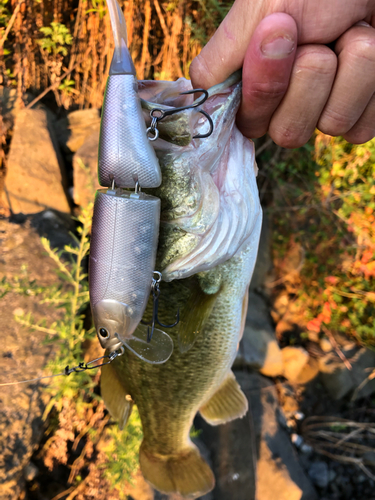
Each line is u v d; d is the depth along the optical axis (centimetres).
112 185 16
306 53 18
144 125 16
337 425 63
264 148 67
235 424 55
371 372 67
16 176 53
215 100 19
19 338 43
